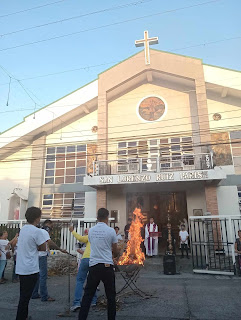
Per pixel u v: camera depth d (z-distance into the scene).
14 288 7.73
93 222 12.06
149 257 12.73
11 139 18.28
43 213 17.52
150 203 16.64
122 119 17.83
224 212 14.88
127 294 6.39
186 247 12.48
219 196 15.17
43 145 18.72
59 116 17.97
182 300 5.86
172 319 4.69
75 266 10.86
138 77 17.59
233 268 9.45
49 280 8.73
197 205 15.51
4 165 19.05
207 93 17.06
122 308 5.34
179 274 9.38
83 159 18.06
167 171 13.80
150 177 13.81
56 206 17.58
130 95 18.23
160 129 17.09
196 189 15.73
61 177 18.08
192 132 16.48
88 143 18.28
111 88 17.34
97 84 17.84
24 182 18.47
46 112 18.19
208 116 16.02
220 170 13.15
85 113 18.83
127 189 16.28
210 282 7.89
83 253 6.12
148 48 17.11
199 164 15.39
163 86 17.89
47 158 18.69
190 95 17.27
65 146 18.64
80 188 17.53
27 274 4.02
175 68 16.62
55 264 11.36
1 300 6.27
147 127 17.33
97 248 4.16
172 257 9.56
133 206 16.73
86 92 17.88
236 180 15.22
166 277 8.85
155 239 13.00
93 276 4.04
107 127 17.36
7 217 17.91
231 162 15.59
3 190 18.58
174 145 16.64
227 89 15.95
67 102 18.00
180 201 16.39
